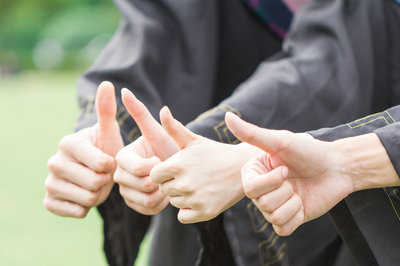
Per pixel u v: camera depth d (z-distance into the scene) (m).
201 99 1.78
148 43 1.72
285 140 1.11
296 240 1.58
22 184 6.35
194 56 1.77
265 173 1.14
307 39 1.71
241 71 1.91
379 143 1.16
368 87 1.67
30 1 38.44
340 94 1.61
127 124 1.60
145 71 1.72
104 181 1.39
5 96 18.67
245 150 1.23
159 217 1.88
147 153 1.35
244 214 1.47
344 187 1.16
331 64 1.63
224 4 1.87
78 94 1.65
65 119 12.27
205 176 1.18
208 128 1.45
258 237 1.48
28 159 7.89
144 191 1.31
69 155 1.40
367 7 1.70
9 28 37.94
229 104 1.52
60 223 4.89
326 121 1.59
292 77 1.59
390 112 1.27
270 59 1.74
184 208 1.22
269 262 1.50
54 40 36.03
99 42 35.50
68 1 38.16
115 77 1.68
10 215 5.12
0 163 7.61
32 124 11.58
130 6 1.79
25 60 35.97
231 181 1.20
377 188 1.23
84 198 1.40
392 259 1.24
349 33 1.68
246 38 1.89
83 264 3.78
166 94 1.76
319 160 1.14
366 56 1.67
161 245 1.89
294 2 1.85
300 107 1.57
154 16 1.76
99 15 36.47
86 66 34.66
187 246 1.83
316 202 1.16
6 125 11.51
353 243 1.30
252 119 1.51
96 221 5.01
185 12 1.75
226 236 1.51
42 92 20.52
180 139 1.19
